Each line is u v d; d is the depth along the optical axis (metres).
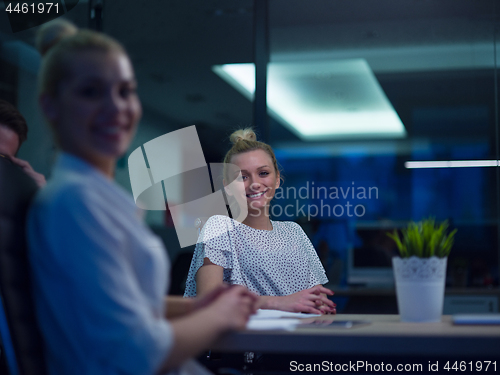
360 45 4.23
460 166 5.02
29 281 0.80
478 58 4.25
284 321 1.06
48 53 0.85
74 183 0.77
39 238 0.76
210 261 1.76
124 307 0.72
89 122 0.82
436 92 4.83
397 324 1.05
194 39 4.27
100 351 0.71
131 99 0.88
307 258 1.96
